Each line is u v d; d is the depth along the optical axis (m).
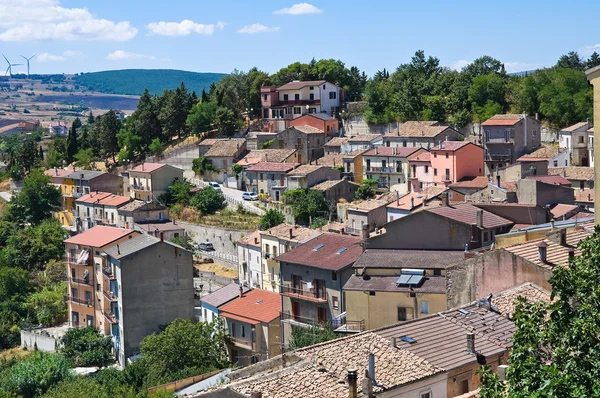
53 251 144.50
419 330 43.81
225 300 89.88
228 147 170.88
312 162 158.00
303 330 72.19
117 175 175.00
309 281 80.38
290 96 188.88
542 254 47.50
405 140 152.00
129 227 137.12
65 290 125.81
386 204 116.81
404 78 180.00
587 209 92.06
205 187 156.75
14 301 125.38
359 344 41.88
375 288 65.38
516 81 167.88
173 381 73.25
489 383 28.81
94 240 112.56
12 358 105.75
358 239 83.62
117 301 101.25
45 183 169.50
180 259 102.25
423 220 68.50
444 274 64.69
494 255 48.84
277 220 131.00
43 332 113.00
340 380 38.41
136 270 99.88
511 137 140.00
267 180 152.12
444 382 40.03
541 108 154.25
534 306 29.11
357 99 196.62
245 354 83.81
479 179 126.00
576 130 139.25
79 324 114.19
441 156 132.88
